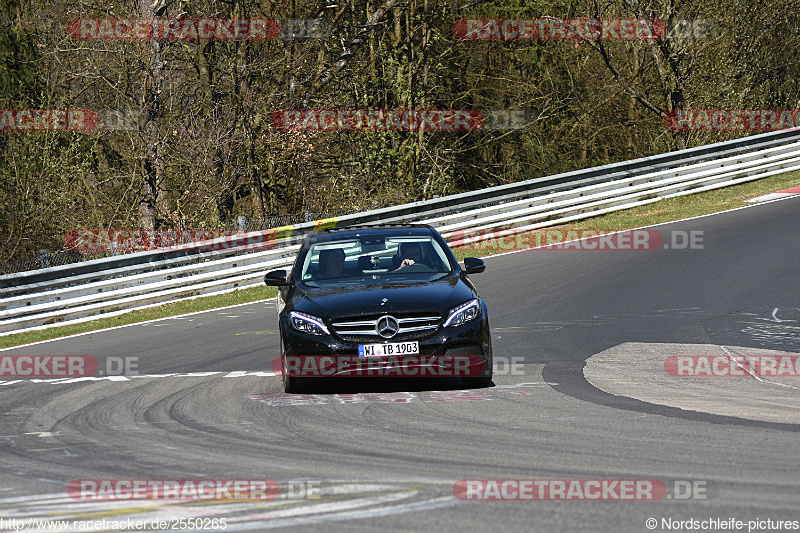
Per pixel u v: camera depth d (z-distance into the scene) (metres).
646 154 130.00
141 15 81.69
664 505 14.49
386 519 14.19
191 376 31.55
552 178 70.50
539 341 34.34
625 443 19.03
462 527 13.65
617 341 33.47
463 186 128.12
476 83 120.44
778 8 104.44
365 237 30.64
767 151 79.50
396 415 22.95
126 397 28.22
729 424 20.80
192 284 59.19
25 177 85.94
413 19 101.69
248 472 17.89
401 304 25.91
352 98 98.69
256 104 90.31
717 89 105.19
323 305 26.38
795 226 58.25
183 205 86.06
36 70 91.81
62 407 27.22
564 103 125.00
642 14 107.25
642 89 119.69
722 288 42.84
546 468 17.14
